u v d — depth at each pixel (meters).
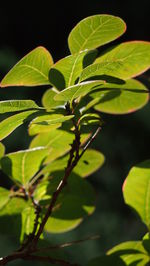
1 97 3.44
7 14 4.46
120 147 3.66
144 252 0.71
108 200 3.50
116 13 4.57
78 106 0.68
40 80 0.65
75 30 0.64
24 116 0.62
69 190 0.75
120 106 0.76
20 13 4.48
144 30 4.50
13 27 4.46
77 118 0.65
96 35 0.65
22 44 4.46
